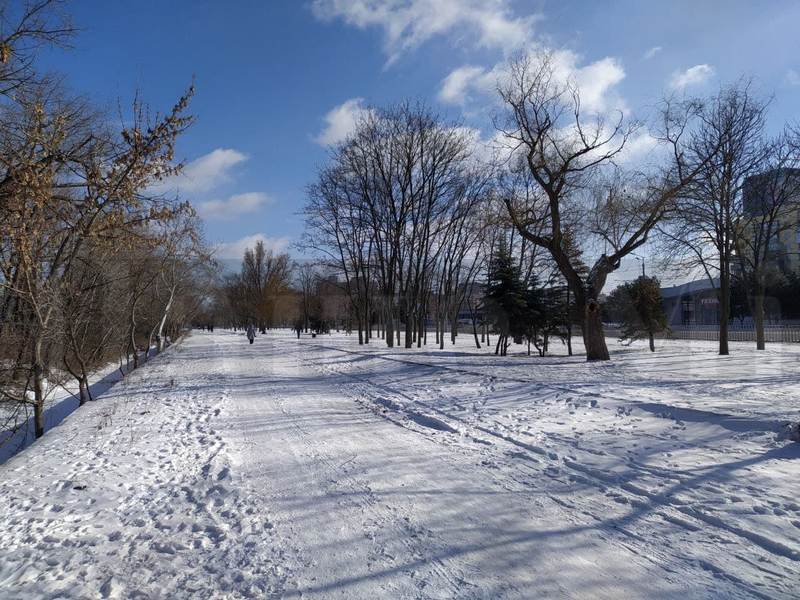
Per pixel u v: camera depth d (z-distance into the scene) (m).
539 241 21.59
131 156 11.01
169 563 4.77
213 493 6.63
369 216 35.12
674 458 7.38
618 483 6.58
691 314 47.16
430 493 6.44
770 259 26.95
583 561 4.59
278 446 9.04
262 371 23.03
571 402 11.61
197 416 12.02
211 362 28.48
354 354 29.62
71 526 5.68
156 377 21.22
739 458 7.14
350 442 9.25
